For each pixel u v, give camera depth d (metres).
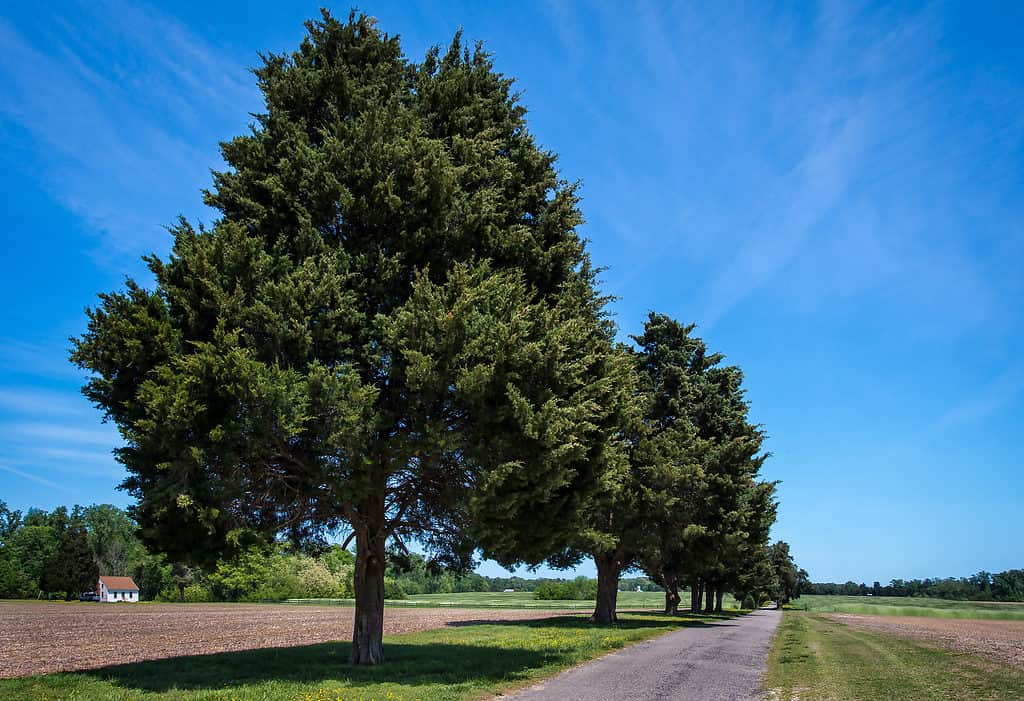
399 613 58.50
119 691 13.19
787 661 19.64
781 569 128.38
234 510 15.75
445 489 17.20
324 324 15.57
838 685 14.46
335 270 15.93
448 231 17.66
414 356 14.58
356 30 20.30
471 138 19.47
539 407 15.61
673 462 35.72
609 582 38.25
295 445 15.83
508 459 15.49
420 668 16.25
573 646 22.39
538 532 17.20
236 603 85.44
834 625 44.28
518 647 22.17
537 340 16.39
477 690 13.14
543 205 20.94
